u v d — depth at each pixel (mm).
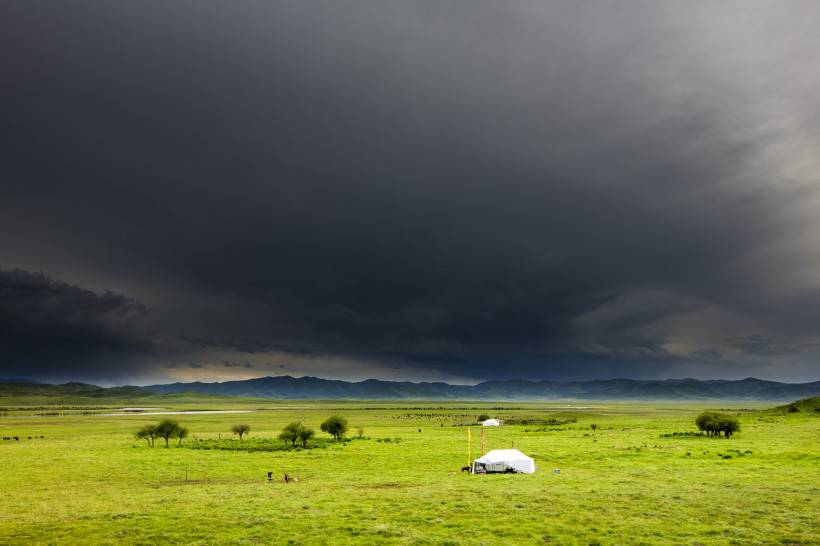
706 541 35219
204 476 70312
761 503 46656
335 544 35406
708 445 100438
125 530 39406
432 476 68688
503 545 34906
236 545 35500
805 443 99625
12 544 36250
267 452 100375
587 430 155625
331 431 134500
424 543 35562
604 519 41531
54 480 67125
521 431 156875
